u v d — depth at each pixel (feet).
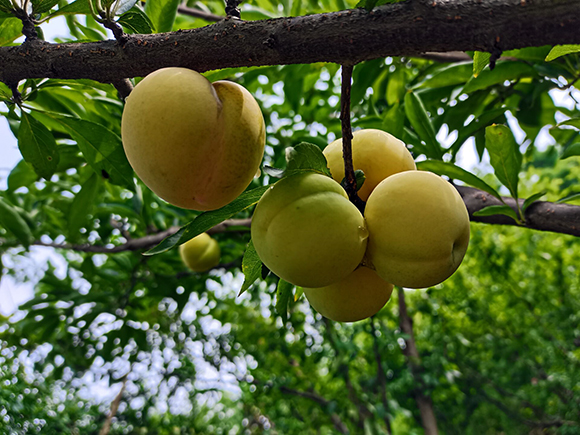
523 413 4.11
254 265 0.61
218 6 1.65
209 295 2.26
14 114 0.73
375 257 0.51
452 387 3.14
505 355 3.62
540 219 0.77
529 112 1.20
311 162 0.50
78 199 1.23
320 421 2.83
